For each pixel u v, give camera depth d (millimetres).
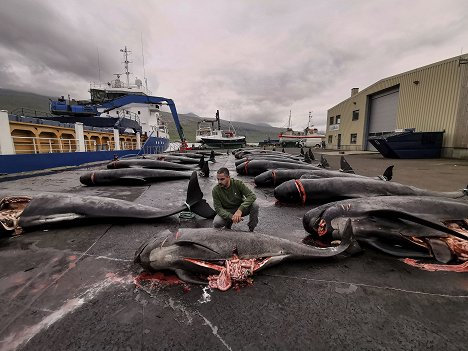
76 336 2420
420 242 4070
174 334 2439
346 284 3252
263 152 25281
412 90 27641
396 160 22734
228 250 3494
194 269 3377
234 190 4605
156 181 11859
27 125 15695
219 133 53750
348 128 43031
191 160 20688
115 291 3133
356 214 4422
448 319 2600
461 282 3258
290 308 2801
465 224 4555
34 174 13867
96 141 24438
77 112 27281
